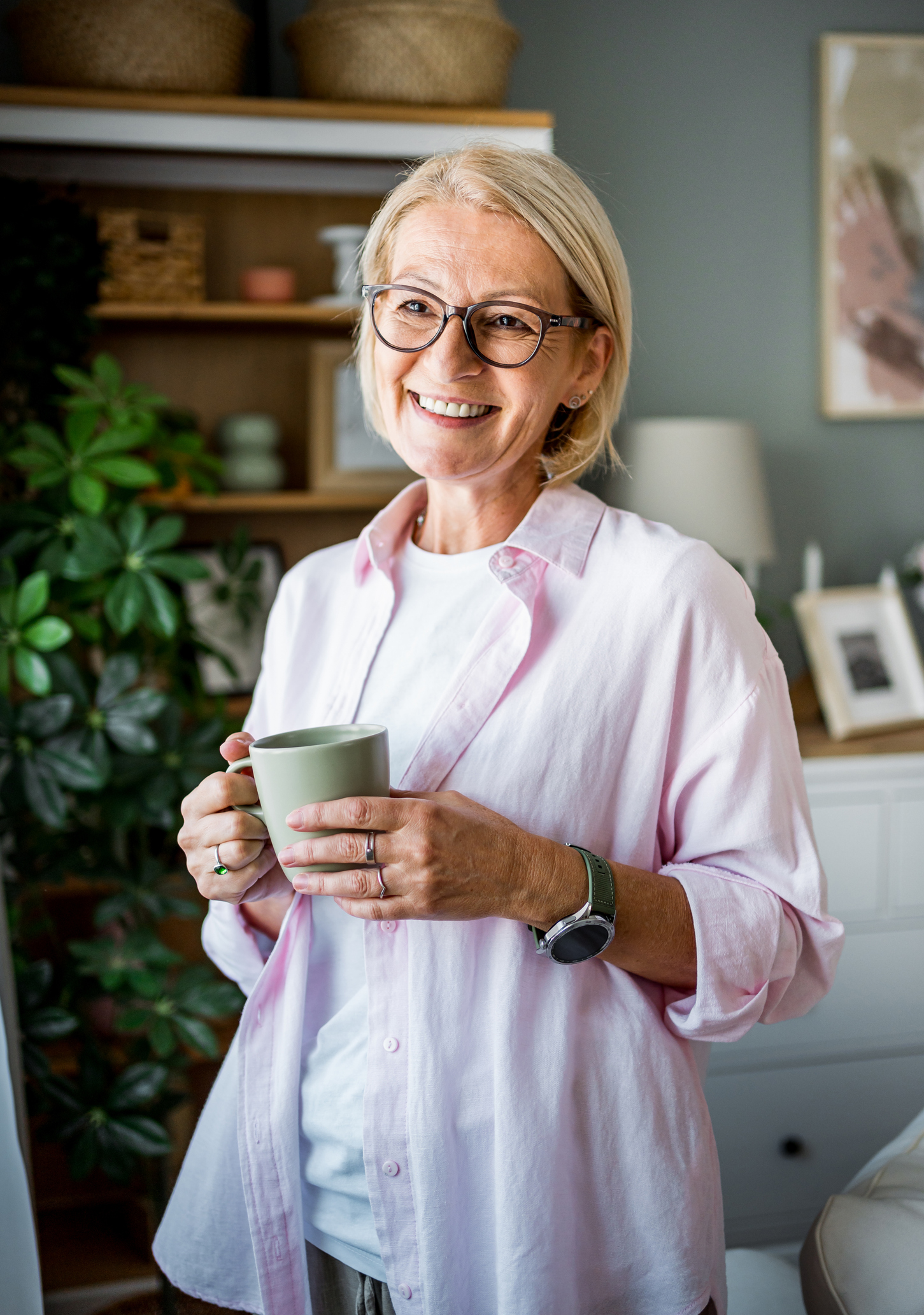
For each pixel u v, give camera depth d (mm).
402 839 653
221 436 2236
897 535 2637
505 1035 743
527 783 770
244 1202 877
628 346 859
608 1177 763
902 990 2092
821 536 2627
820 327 2561
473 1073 759
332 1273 855
